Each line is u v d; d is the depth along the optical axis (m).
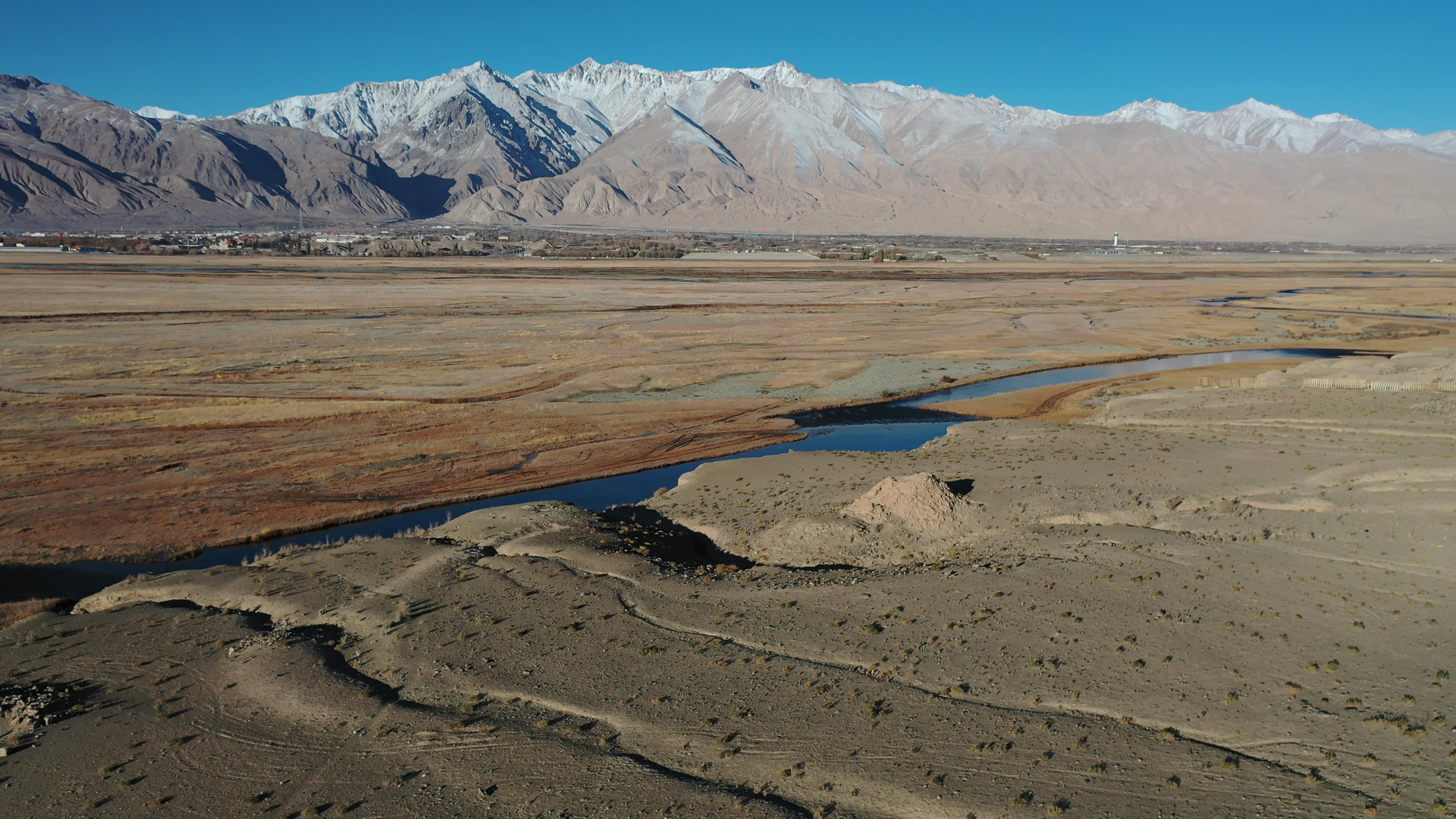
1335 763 12.55
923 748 13.57
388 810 12.73
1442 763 12.28
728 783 13.03
